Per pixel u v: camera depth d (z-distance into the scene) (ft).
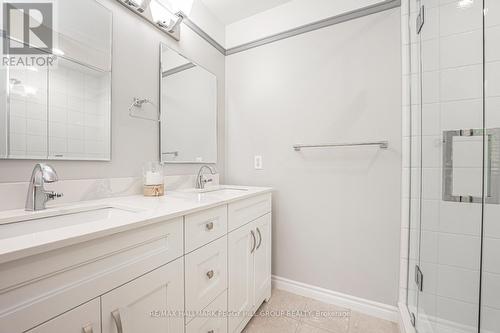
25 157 2.85
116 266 2.10
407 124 4.56
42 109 3.01
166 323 2.63
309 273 5.61
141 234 2.32
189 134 5.49
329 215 5.37
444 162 3.96
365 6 4.93
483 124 3.67
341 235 5.25
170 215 2.60
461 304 3.82
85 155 3.45
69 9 3.28
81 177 3.43
